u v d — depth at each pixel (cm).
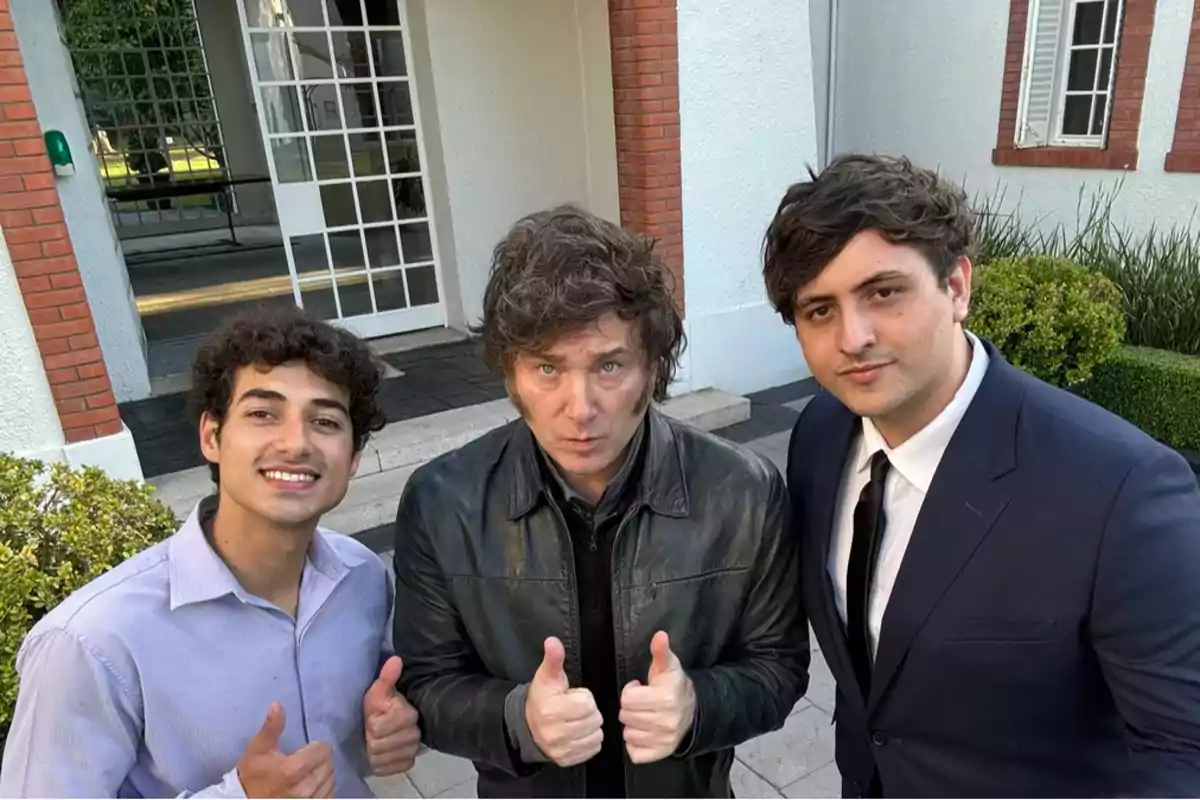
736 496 114
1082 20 520
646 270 100
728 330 489
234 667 107
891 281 92
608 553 114
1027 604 95
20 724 97
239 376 102
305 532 109
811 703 246
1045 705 98
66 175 432
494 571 114
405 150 553
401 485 364
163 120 1060
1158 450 93
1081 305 361
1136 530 89
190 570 104
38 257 307
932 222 92
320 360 104
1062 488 94
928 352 96
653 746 98
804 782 216
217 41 1045
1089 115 527
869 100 654
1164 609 88
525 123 556
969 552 98
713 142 450
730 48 440
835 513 118
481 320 107
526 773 110
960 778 105
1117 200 510
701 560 113
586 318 95
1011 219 567
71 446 323
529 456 115
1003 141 564
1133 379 405
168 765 103
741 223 475
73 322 316
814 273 94
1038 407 100
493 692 111
